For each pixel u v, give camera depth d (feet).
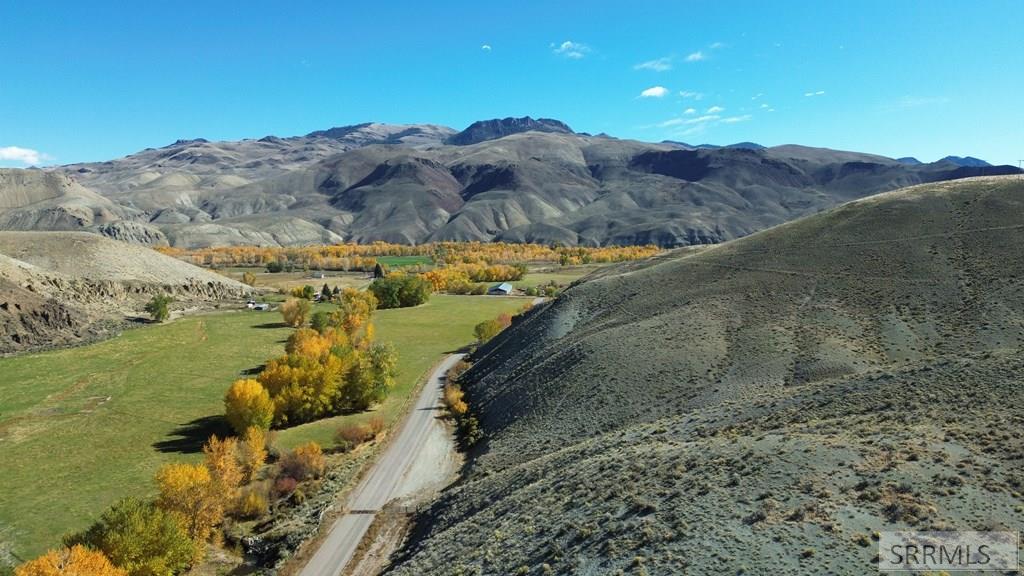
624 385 185.68
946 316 176.14
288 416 239.50
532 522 108.27
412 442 214.48
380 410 253.24
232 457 173.58
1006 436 88.74
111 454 206.08
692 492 94.02
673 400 165.89
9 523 157.99
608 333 233.55
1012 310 168.76
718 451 107.14
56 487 180.14
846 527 74.59
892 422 103.09
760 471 94.02
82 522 158.92
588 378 200.34
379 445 213.05
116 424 235.20
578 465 130.21
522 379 233.55
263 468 193.47
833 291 212.02
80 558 112.27
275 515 165.99
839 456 92.48
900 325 176.65
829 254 244.83
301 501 172.96
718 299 231.91
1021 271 189.57
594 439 154.20
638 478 107.34
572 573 84.48
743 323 204.74
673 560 77.05
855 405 116.98
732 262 272.72
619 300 277.44
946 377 118.21
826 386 133.90
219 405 259.39
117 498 173.37
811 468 90.79
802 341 178.60
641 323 233.35
